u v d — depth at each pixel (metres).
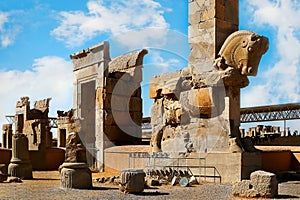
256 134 30.16
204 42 18.05
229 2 18.36
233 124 17.00
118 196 13.09
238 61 17.12
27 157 20.16
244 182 12.57
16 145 19.97
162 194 13.44
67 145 21.39
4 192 14.41
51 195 13.52
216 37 17.70
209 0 18.00
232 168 16.08
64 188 15.46
